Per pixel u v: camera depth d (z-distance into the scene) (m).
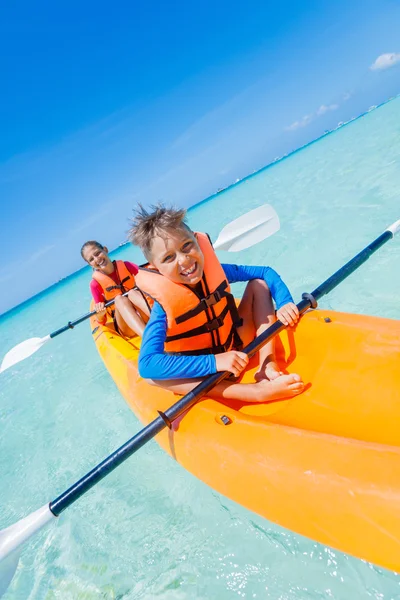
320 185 7.43
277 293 1.70
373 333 1.43
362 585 1.12
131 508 1.79
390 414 1.27
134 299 2.58
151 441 2.21
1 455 2.83
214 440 1.27
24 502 2.20
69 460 2.41
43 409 3.37
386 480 0.87
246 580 1.28
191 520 1.59
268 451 1.12
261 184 13.69
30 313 12.83
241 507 1.55
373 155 8.05
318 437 1.07
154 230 1.35
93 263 3.54
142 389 1.81
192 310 1.54
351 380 1.43
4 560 1.22
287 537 1.35
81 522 1.83
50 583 1.58
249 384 1.46
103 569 1.54
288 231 5.10
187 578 1.37
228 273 1.81
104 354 2.65
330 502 0.94
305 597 1.16
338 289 3.03
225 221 8.90
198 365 1.41
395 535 0.83
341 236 4.11
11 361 3.29
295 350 1.68
